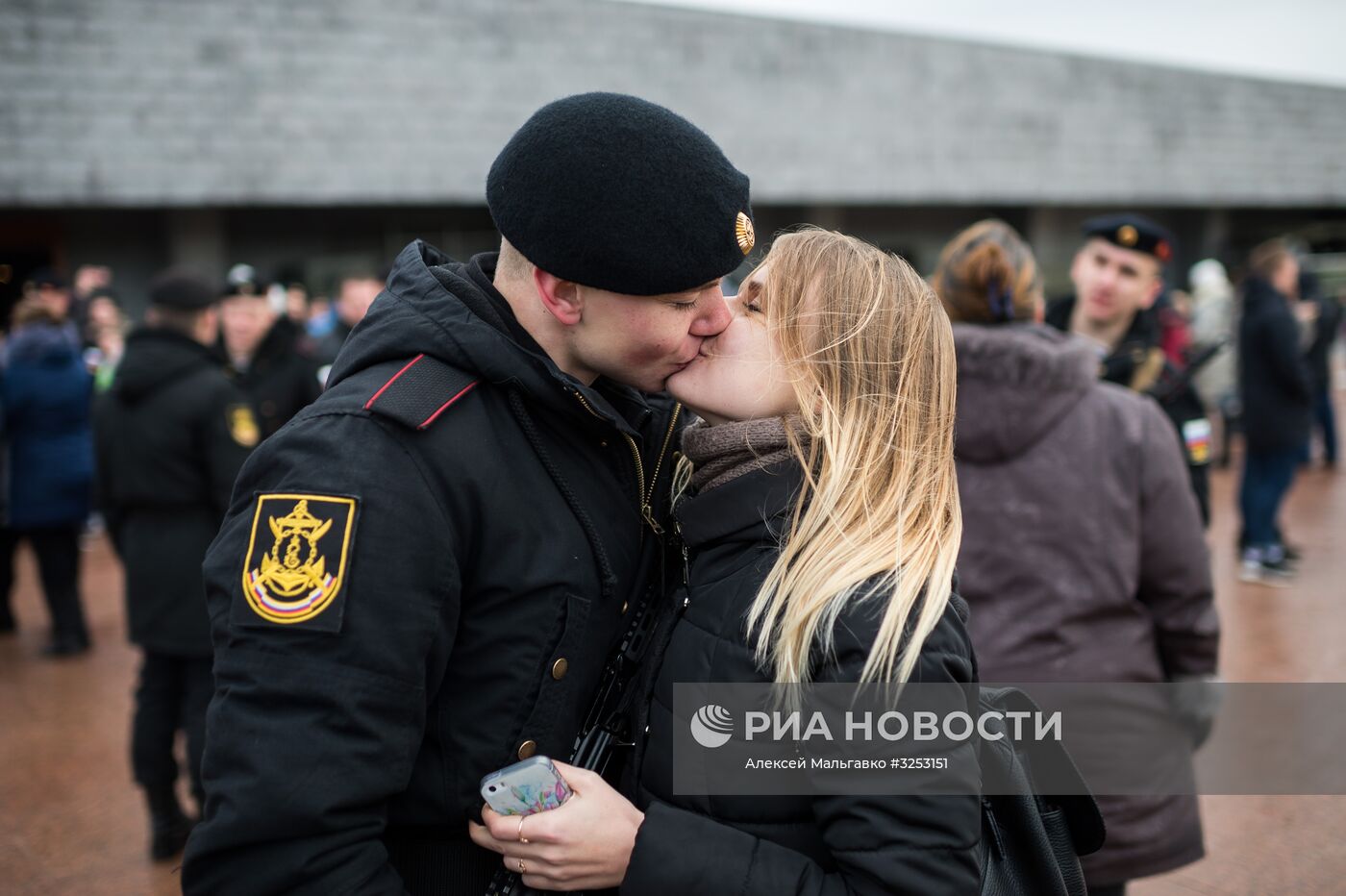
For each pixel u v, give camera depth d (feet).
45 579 15.49
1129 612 6.06
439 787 3.67
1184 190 50.75
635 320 3.67
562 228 3.52
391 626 3.39
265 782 3.23
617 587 4.00
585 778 3.68
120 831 10.39
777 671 3.55
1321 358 28.71
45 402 15.03
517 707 3.69
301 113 33.99
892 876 3.31
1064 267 50.78
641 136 3.55
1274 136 52.65
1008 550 6.03
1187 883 9.10
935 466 3.91
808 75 41.96
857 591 3.56
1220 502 24.95
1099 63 47.98
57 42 30.96
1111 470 5.99
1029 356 5.94
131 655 15.57
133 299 35.22
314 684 3.29
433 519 3.50
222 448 10.01
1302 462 29.37
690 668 3.75
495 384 3.75
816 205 46.03
